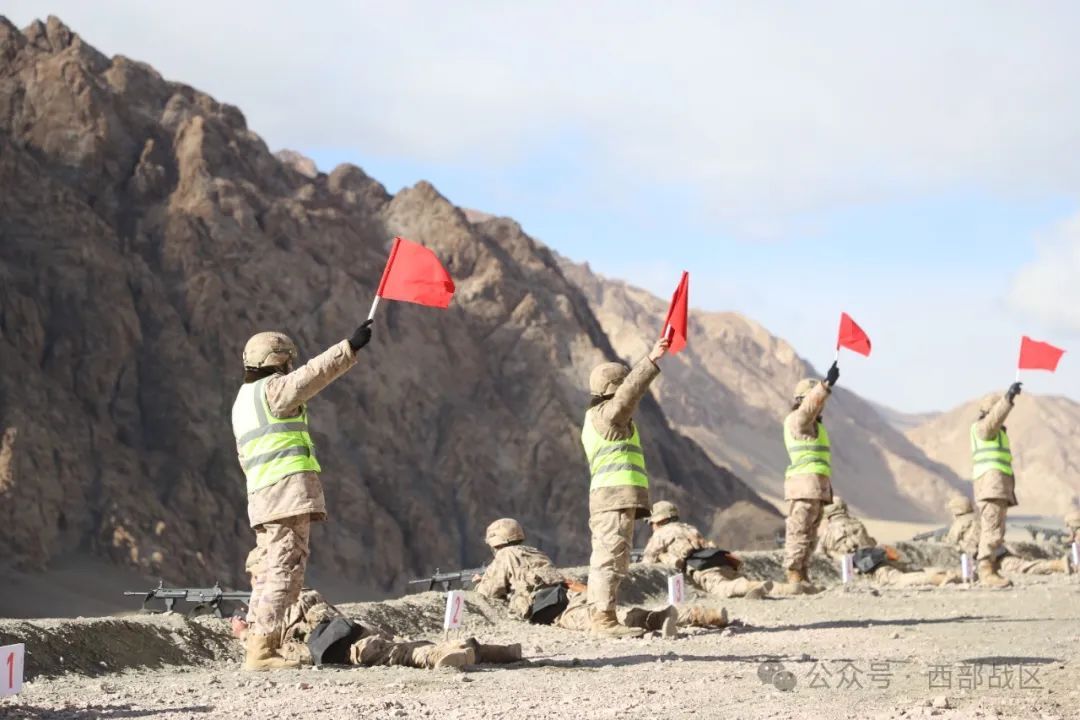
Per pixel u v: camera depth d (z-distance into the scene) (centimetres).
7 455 6956
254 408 1263
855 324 2233
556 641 1569
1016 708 920
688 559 2323
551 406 10094
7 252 8288
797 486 2325
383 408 9238
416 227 11625
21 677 1001
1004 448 2628
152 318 8525
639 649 1424
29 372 7638
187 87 11000
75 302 8206
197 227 9112
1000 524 2619
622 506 1586
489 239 12031
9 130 9244
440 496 9062
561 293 12006
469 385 10138
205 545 7562
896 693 1012
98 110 9469
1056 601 2086
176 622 1477
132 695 1063
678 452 12044
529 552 1897
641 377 1530
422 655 1235
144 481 7625
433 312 10269
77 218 8581
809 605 2091
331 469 8500
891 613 1927
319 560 8006
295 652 1305
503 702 986
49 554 6831
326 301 9394
